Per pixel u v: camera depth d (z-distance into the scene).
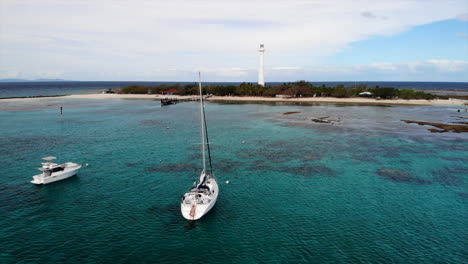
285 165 52.53
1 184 43.03
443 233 30.33
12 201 37.34
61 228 30.94
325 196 39.41
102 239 29.00
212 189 37.50
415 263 25.52
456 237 29.56
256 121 103.00
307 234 30.12
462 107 145.38
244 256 26.55
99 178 45.75
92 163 53.34
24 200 37.66
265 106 155.38
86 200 37.84
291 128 88.75
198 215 32.09
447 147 65.19
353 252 27.05
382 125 93.31
